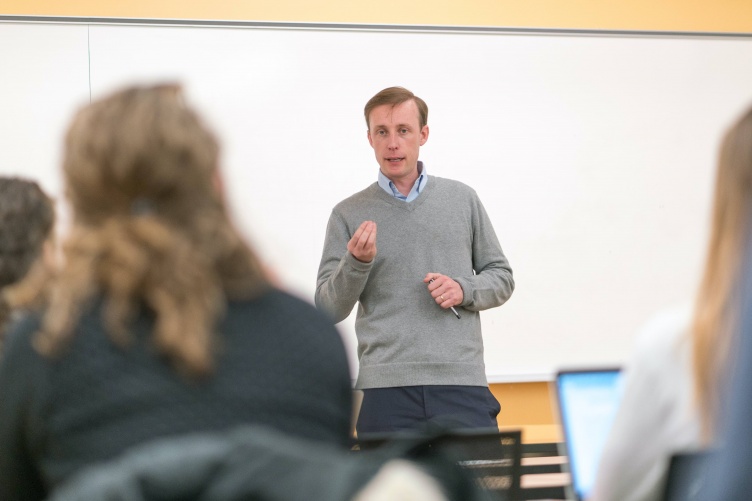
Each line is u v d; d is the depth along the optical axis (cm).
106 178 130
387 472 95
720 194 149
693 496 137
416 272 370
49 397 128
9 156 498
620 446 160
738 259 143
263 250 145
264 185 520
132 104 134
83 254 130
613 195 550
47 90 503
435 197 384
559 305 541
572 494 208
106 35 509
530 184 543
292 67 525
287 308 138
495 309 536
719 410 140
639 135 555
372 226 348
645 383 157
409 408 358
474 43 541
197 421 125
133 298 128
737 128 149
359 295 367
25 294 158
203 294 128
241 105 520
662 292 550
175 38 516
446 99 538
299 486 92
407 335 363
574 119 549
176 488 92
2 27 502
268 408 129
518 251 540
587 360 541
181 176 132
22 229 206
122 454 123
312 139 525
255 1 525
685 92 560
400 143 379
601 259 547
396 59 534
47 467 131
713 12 568
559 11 552
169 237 128
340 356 141
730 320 142
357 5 533
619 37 555
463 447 190
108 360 127
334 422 137
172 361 127
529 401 536
